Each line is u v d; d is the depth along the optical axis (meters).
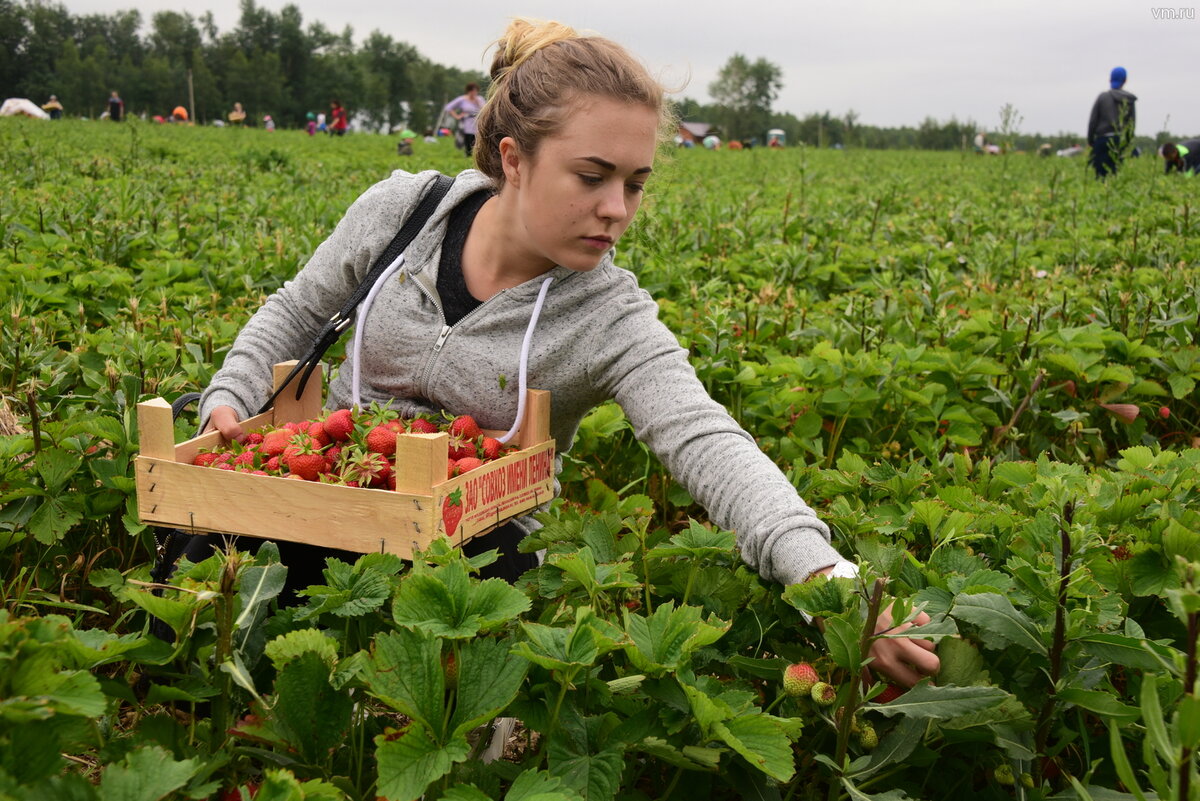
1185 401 4.77
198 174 13.62
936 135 55.94
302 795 1.47
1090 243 7.89
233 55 143.88
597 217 2.38
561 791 1.60
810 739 2.14
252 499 2.42
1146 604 2.38
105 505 3.04
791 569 2.20
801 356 4.75
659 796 2.16
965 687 1.88
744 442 2.41
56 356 4.10
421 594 1.80
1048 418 4.51
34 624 1.58
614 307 2.63
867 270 7.36
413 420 2.72
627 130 2.31
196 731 1.97
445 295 2.73
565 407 2.79
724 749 1.91
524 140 2.38
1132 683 2.19
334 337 2.84
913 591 2.23
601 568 2.06
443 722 1.69
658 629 1.88
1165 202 11.98
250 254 6.29
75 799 1.42
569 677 1.76
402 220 2.81
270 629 1.95
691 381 2.55
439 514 2.31
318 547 2.57
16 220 7.03
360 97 154.00
